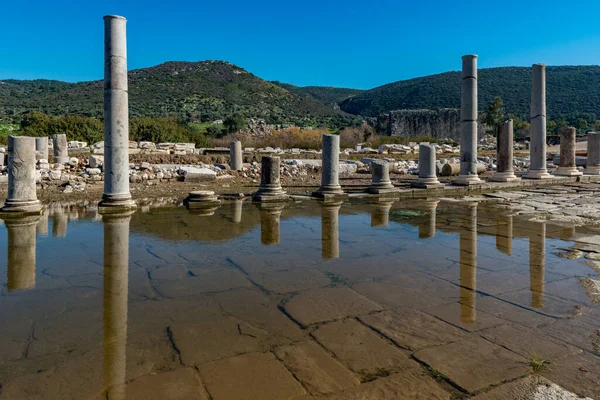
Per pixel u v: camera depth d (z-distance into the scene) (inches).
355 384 112.8
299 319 155.1
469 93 663.8
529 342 136.4
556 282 197.6
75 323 150.3
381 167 606.2
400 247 268.1
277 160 519.2
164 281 197.5
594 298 176.4
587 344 135.0
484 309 164.6
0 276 203.9
